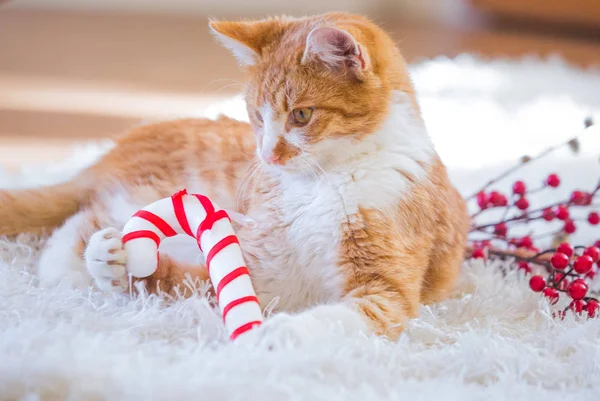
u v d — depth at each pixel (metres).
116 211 1.80
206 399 1.13
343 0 6.31
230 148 1.85
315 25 1.66
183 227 1.51
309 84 1.55
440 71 4.33
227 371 1.20
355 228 1.55
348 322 1.41
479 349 1.38
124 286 1.50
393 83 1.62
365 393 1.18
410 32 5.63
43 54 4.65
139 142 1.93
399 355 1.35
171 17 6.04
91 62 4.54
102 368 1.18
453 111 3.66
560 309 1.67
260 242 1.63
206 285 1.56
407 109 1.64
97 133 3.24
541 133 3.39
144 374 1.17
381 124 1.59
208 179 1.81
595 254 1.71
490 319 1.62
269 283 1.63
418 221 1.60
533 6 5.85
